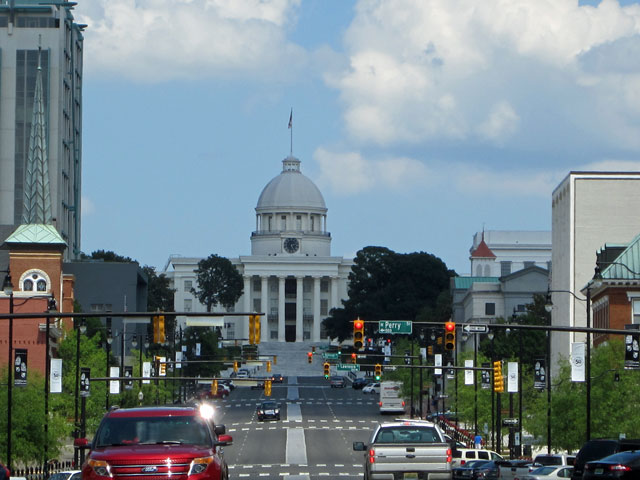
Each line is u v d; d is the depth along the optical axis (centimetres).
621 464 7800
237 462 17362
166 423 6281
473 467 12750
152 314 10788
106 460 5953
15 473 14150
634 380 15250
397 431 8388
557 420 15288
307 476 14275
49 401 15375
